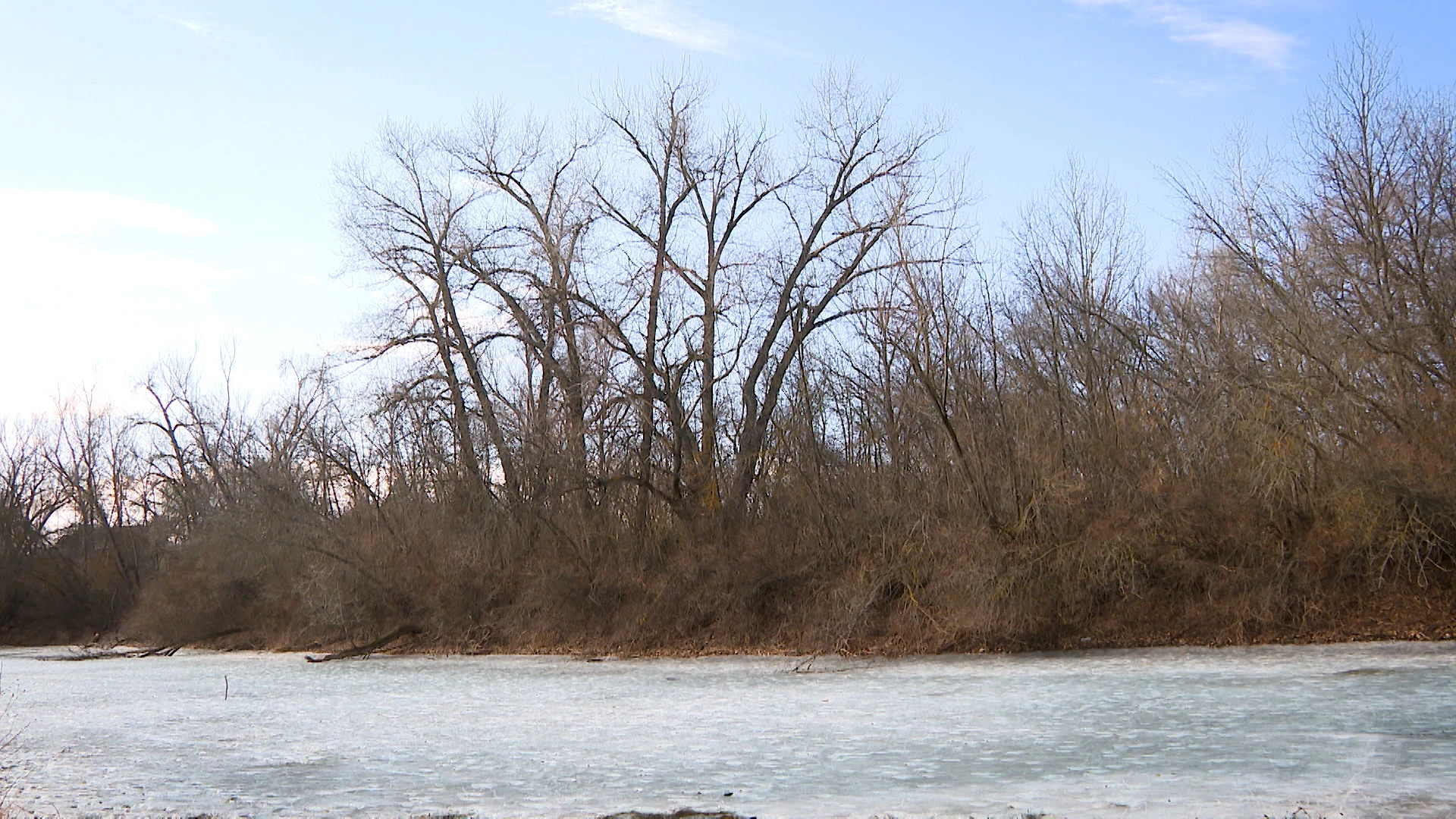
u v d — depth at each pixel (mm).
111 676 42969
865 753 19797
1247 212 41312
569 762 19781
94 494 81562
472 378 52312
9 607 75250
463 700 31016
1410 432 35906
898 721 23656
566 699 30453
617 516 50406
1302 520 37062
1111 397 42688
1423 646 32031
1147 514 38188
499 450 51344
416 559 51906
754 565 45094
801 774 17984
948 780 16938
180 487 72812
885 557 42156
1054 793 15633
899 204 43938
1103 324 44531
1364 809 13828
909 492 43469
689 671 37531
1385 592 35250
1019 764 18062
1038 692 27391
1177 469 39719
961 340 43281
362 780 18531
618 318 51125
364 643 50844
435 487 54125
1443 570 34875
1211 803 14531
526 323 51688
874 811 14875
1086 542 38031
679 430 49594
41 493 82875
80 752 22328
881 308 44812
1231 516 37531
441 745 22266
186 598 59219
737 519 48219
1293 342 37500
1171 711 23094
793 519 46656
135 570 76500
